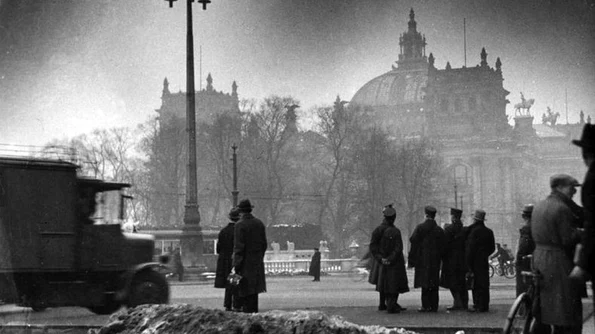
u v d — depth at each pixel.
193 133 48.53
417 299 26.02
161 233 63.16
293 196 121.69
